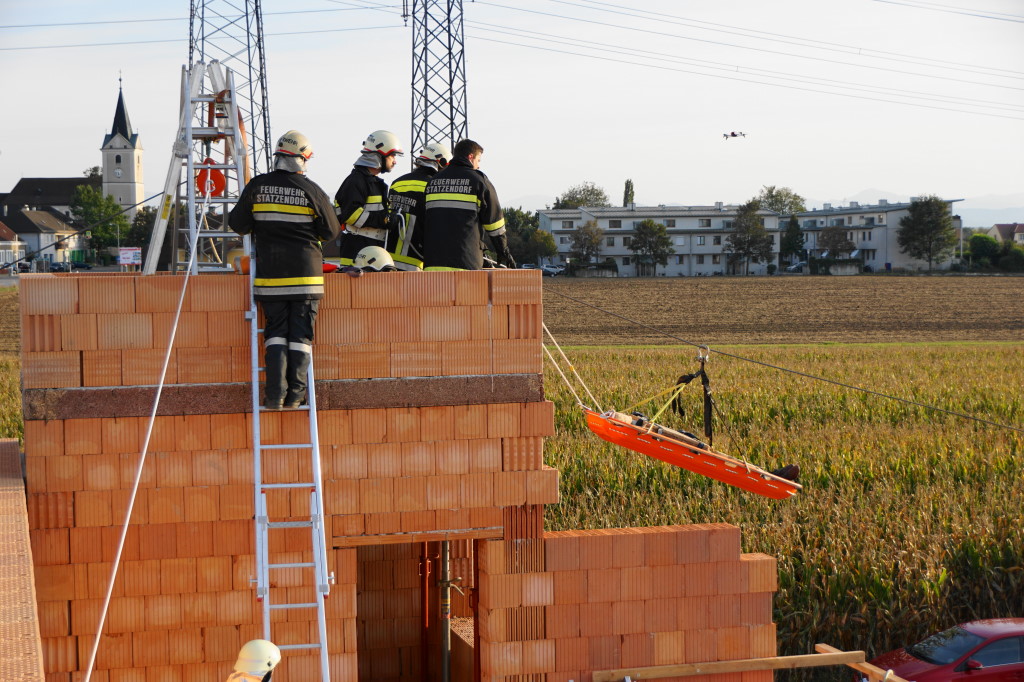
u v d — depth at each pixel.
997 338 66.62
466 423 8.80
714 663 9.50
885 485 21.47
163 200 10.45
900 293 93.25
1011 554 17.05
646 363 46.75
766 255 127.06
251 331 8.25
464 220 9.22
